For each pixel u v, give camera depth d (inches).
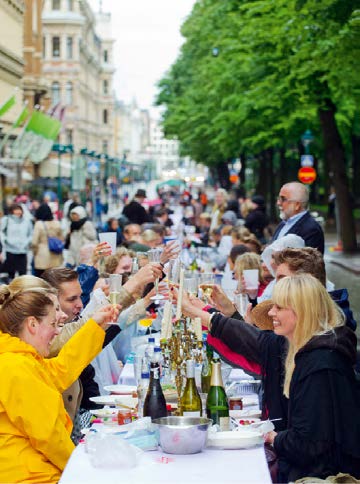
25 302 271.4
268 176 2878.9
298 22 1079.6
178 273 343.9
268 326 362.0
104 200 4697.3
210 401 288.7
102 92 6761.8
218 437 258.2
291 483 257.6
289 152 2351.1
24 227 1116.5
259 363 303.0
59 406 265.3
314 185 3061.0
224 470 237.5
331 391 264.7
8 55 2295.8
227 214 1087.0
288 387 281.0
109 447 240.4
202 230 1395.2
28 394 260.7
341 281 1173.1
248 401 333.7
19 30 2479.1
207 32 2293.3
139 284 323.3
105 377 383.2
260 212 1012.5
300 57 1103.6
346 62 993.5
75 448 256.7
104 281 450.0
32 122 2048.5
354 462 266.5
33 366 265.7
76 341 285.0
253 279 467.2
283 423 296.2
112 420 302.4
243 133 1866.4
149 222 1142.3
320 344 268.5
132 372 379.6
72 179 2694.4
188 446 250.2
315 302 271.9
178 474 234.8
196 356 305.0
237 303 387.9
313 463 265.3
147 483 228.7
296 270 330.0
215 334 310.0
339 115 1533.0
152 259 340.5
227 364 353.1
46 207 1056.2
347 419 264.5
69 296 349.7
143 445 256.1
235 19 1635.1
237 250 636.1
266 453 281.9
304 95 1392.7
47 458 263.6
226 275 632.4
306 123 1737.2
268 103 1454.2
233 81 1724.9
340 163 1562.5
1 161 2071.9
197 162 3570.4
